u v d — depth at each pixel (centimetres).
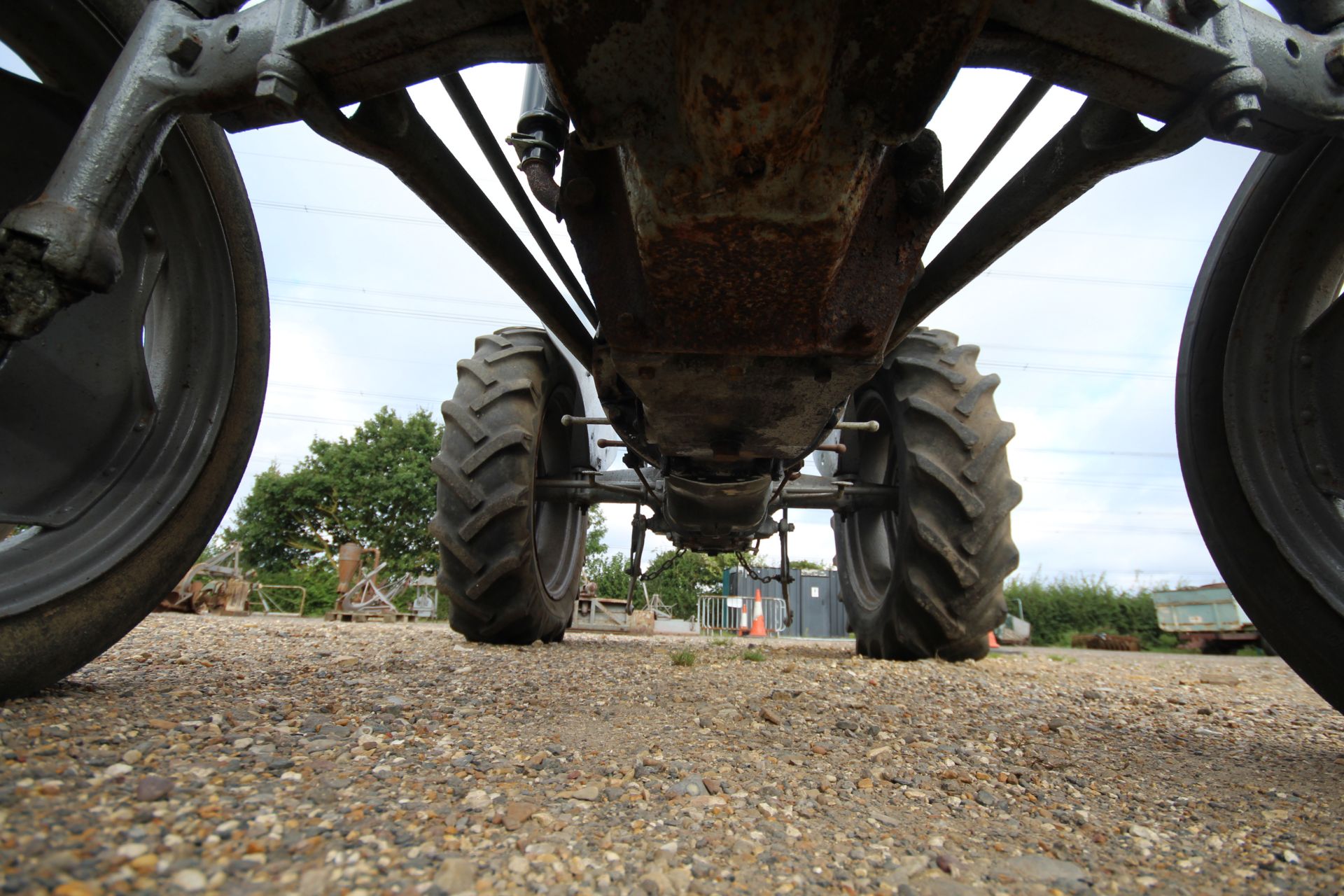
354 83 116
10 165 143
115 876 69
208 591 981
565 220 147
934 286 162
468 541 318
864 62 90
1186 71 106
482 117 153
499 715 164
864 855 94
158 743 110
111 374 155
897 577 333
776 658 359
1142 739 175
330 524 2736
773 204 108
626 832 95
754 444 231
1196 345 174
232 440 168
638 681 236
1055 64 107
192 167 157
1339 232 153
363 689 186
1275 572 155
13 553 136
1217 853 100
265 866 75
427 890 74
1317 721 215
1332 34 123
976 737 168
